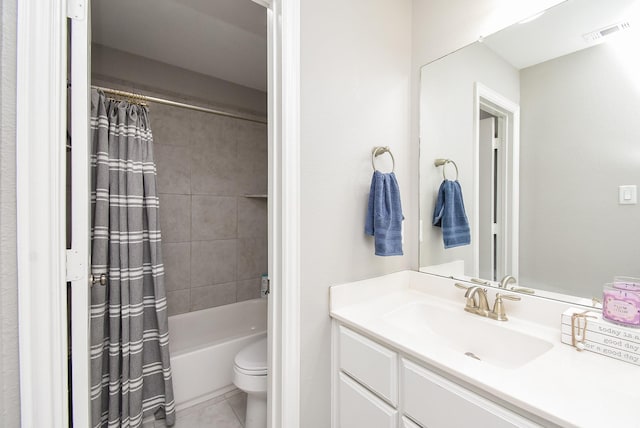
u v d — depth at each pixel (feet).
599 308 2.96
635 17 2.78
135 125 5.13
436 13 4.47
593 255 3.04
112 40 6.02
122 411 4.66
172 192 7.12
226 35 5.87
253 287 8.48
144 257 5.32
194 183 7.46
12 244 1.95
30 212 1.99
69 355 2.43
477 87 3.99
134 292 4.91
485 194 3.95
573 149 3.18
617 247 2.89
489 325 3.33
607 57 2.95
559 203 3.29
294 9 3.37
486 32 3.87
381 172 4.36
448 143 4.35
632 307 2.49
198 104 7.50
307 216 3.54
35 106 2.01
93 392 4.31
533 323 3.31
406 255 4.87
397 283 4.60
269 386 3.60
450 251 4.35
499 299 3.46
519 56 3.58
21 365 1.97
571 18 3.17
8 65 1.93
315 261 3.63
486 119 3.91
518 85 3.59
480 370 2.33
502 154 3.77
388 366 2.96
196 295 7.48
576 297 3.15
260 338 6.50
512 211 3.68
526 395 2.00
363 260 4.19
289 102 3.34
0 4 1.90
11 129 1.94
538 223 3.46
